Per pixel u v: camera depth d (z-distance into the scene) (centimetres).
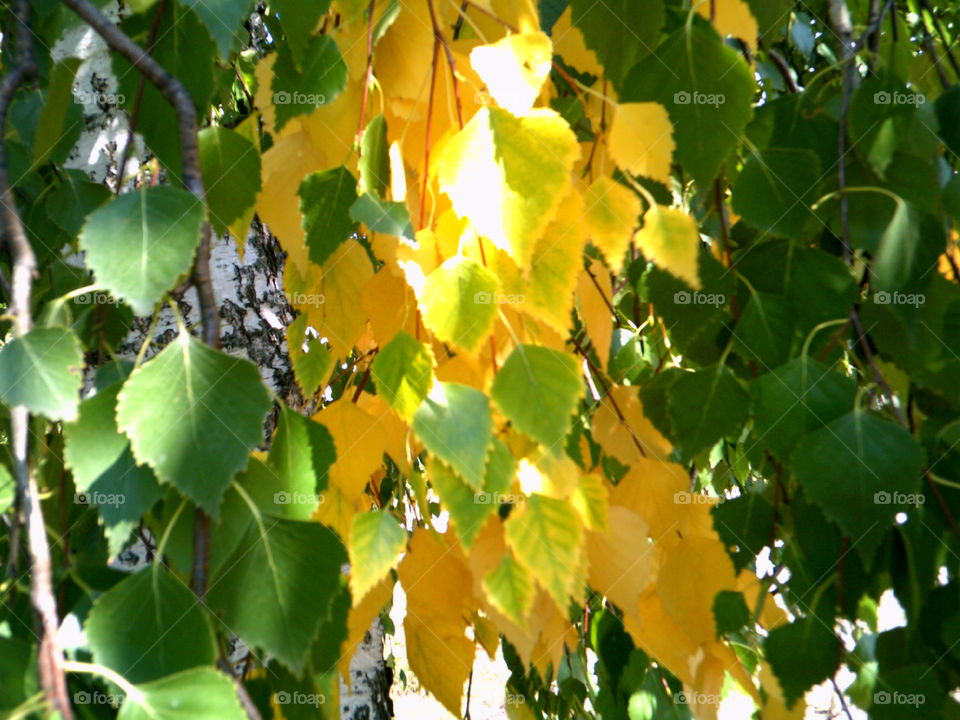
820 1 103
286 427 45
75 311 56
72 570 43
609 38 52
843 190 54
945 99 57
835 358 59
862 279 58
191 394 41
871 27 57
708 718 50
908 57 60
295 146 51
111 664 39
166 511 42
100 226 41
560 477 45
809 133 57
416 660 50
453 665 50
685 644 50
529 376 44
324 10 48
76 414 40
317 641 45
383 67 50
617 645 74
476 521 44
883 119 54
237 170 50
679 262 46
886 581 53
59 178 63
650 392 55
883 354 54
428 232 46
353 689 106
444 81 48
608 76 53
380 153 49
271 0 47
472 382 48
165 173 51
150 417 41
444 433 43
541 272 45
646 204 58
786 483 60
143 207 42
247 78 93
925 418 59
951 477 53
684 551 50
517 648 46
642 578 47
